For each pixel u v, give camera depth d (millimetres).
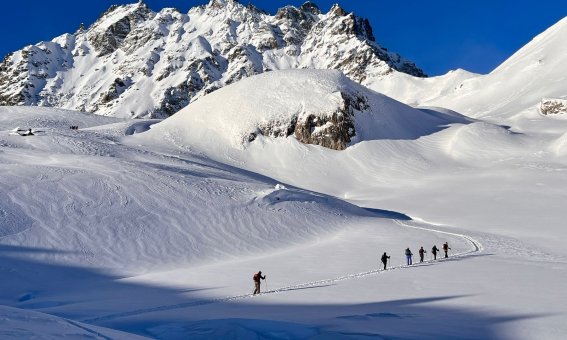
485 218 49844
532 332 11828
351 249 35750
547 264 27047
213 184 52219
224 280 26328
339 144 92125
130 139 95062
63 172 47156
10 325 7781
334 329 12234
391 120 102000
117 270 31891
